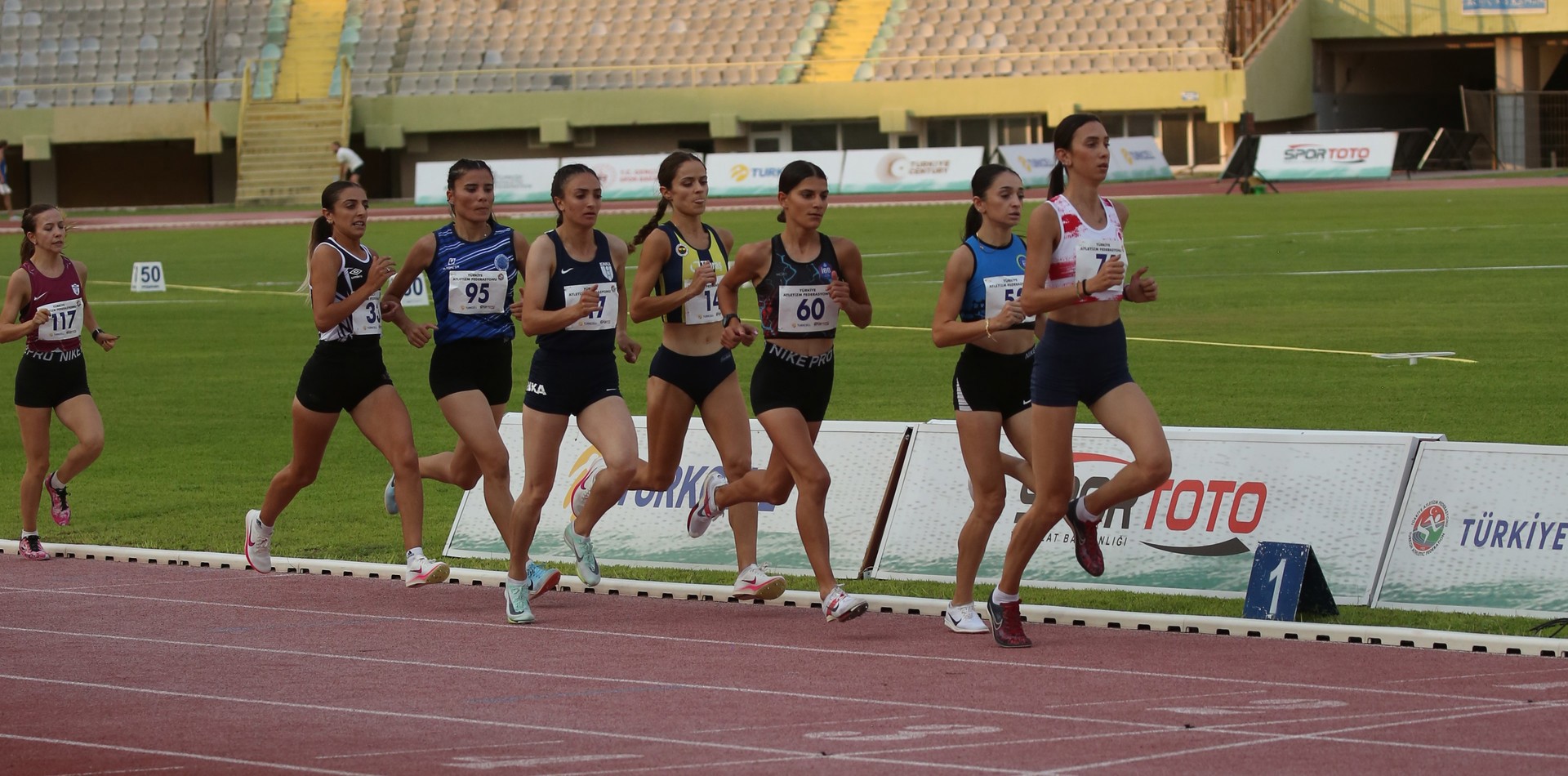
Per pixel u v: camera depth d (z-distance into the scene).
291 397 35.28
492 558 21.19
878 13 119.50
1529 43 116.19
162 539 22.27
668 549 20.45
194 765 11.83
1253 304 43.53
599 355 17.55
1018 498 19.20
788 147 117.19
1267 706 13.02
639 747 12.13
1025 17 116.44
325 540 22.14
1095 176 14.81
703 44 119.94
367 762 11.84
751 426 20.86
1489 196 79.25
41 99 122.88
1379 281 47.00
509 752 12.05
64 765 11.89
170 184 125.88
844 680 14.30
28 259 21.12
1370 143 96.19
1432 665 14.45
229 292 57.53
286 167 116.50
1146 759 11.51
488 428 17.89
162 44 125.62
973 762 11.52
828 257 16.72
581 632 16.61
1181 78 108.12
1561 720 12.41
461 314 17.88
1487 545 16.91
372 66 122.88
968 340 15.29
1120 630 16.31
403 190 122.44
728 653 15.48
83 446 21.39
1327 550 17.53
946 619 16.38
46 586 19.28
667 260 17.22
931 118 114.00
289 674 14.80
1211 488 18.25
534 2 125.69
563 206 17.16
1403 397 28.98
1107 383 15.08
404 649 15.87
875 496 19.91
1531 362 32.16
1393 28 115.31
